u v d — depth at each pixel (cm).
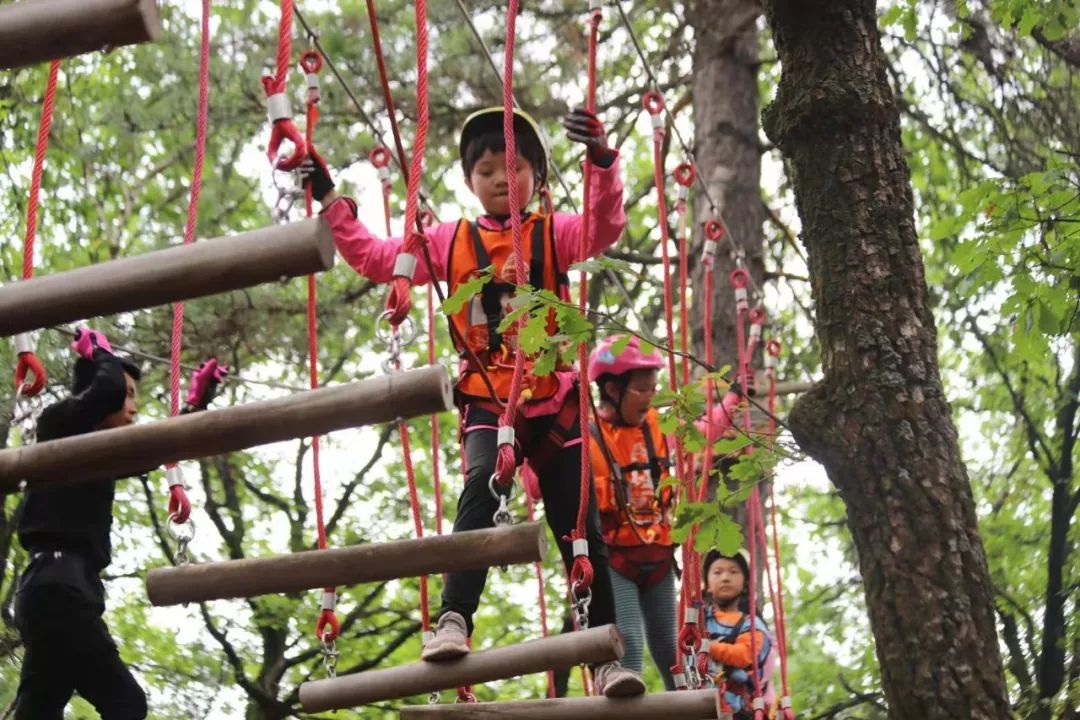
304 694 423
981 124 990
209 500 1238
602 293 1062
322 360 1141
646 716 421
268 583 388
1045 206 596
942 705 456
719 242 938
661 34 1102
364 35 1002
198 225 1101
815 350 1067
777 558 641
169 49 1026
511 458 401
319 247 317
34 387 389
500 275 466
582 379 432
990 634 466
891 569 475
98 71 1204
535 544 382
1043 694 1005
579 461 461
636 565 582
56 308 324
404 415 340
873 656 1249
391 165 1024
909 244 517
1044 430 1199
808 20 538
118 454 344
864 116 527
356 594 1242
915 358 500
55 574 451
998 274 594
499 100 995
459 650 415
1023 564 1180
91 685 461
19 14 303
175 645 1191
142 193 1246
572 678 1356
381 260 468
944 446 490
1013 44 945
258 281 321
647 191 1116
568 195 533
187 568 390
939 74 984
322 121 1019
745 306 630
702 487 523
